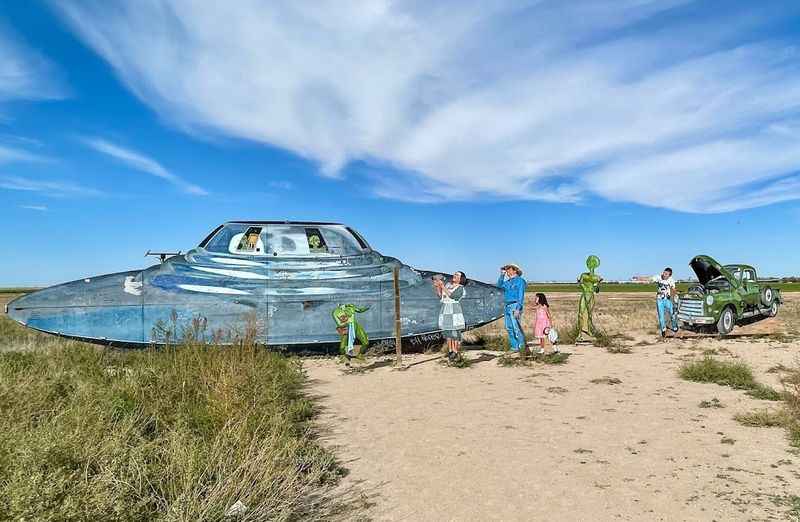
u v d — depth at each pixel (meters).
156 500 3.72
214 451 4.36
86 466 3.74
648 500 4.21
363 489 4.49
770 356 11.40
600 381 9.02
